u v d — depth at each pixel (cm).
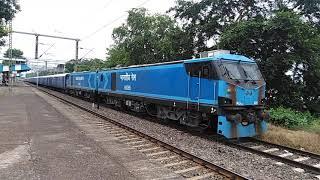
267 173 919
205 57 1455
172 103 1673
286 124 1823
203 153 1119
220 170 870
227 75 1332
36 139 1240
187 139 1374
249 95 1366
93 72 3145
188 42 2991
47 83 6575
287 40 2144
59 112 2144
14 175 805
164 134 1481
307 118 2078
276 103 2298
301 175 909
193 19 2947
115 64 5041
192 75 1500
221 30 2800
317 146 1337
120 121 1853
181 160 1002
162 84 1781
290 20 2114
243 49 2242
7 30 3372
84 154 1030
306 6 2838
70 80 4253
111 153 1058
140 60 3772
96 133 1417
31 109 2250
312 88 2480
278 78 2277
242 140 1410
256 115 1372
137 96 2105
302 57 2216
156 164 945
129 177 812
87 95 3519
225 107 1312
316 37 2311
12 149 1070
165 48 3488
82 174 824
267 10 2773
